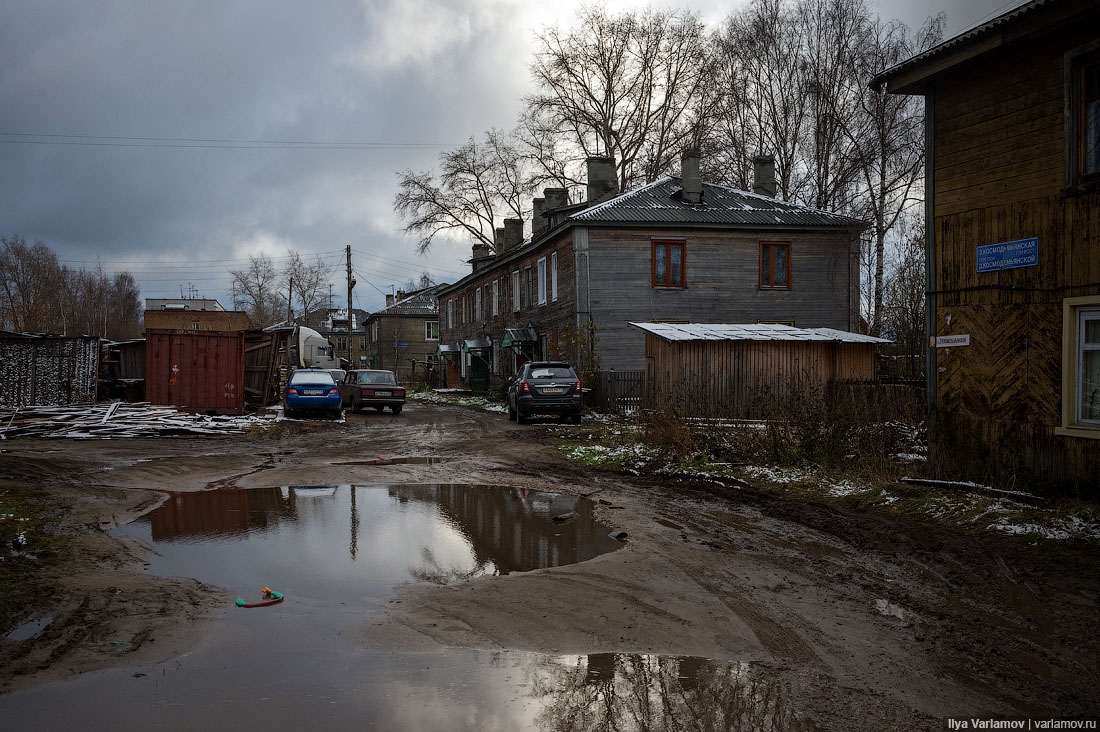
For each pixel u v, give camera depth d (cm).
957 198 1020
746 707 381
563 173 4441
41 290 6850
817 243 2909
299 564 669
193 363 2225
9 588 568
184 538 764
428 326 6931
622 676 421
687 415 1373
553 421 2269
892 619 518
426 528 818
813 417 1182
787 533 785
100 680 411
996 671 427
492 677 420
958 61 989
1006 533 736
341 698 391
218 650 457
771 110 3472
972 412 988
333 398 2323
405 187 4700
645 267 2761
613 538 771
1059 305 881
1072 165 865
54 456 1381
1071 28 875
